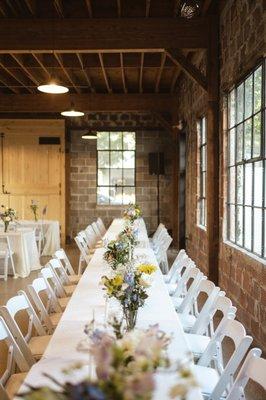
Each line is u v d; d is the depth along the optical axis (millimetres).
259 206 4527
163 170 12383
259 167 4535
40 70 9039
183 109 10062
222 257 5953
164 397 1712
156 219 12742
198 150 8219
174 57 6184
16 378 2621
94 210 12727
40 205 11828
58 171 11820
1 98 10930
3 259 7836
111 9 6266
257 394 3299
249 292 4590
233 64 5352
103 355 1168
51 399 1104
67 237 12500
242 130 5254
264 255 4328
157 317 2906
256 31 4348
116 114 12633
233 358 2275
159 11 6219
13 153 11828
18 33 6191
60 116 12336
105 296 3121
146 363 1178
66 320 2877
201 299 5945
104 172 12750
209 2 5750
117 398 1081
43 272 4141
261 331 4180
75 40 6203
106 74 9297
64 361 2150
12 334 2912
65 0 6215
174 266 5395
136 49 6199
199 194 8320
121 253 3834
